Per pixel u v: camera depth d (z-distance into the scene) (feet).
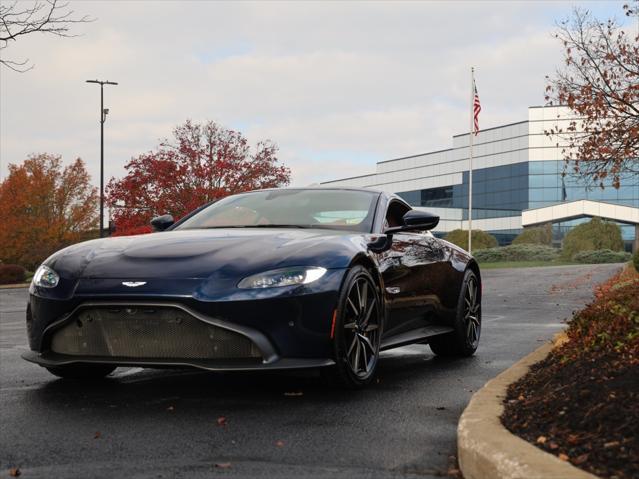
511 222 210.59
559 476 6.93
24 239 123.54
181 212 84.79
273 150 89.76
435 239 18.42
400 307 15.62
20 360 18.94
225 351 12.09
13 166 127.24
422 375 15.79
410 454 9.39
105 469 8.71
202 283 12.06
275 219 15.89
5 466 8.86
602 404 8.95
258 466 8.85
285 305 12.17
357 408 12.15
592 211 183.62
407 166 256.11
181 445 9.78
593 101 40.70
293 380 14.89
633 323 12.65
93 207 128.36
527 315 31.86
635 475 7.00
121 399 12.94
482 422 9.10
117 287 12.26
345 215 15.96
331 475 8.51
